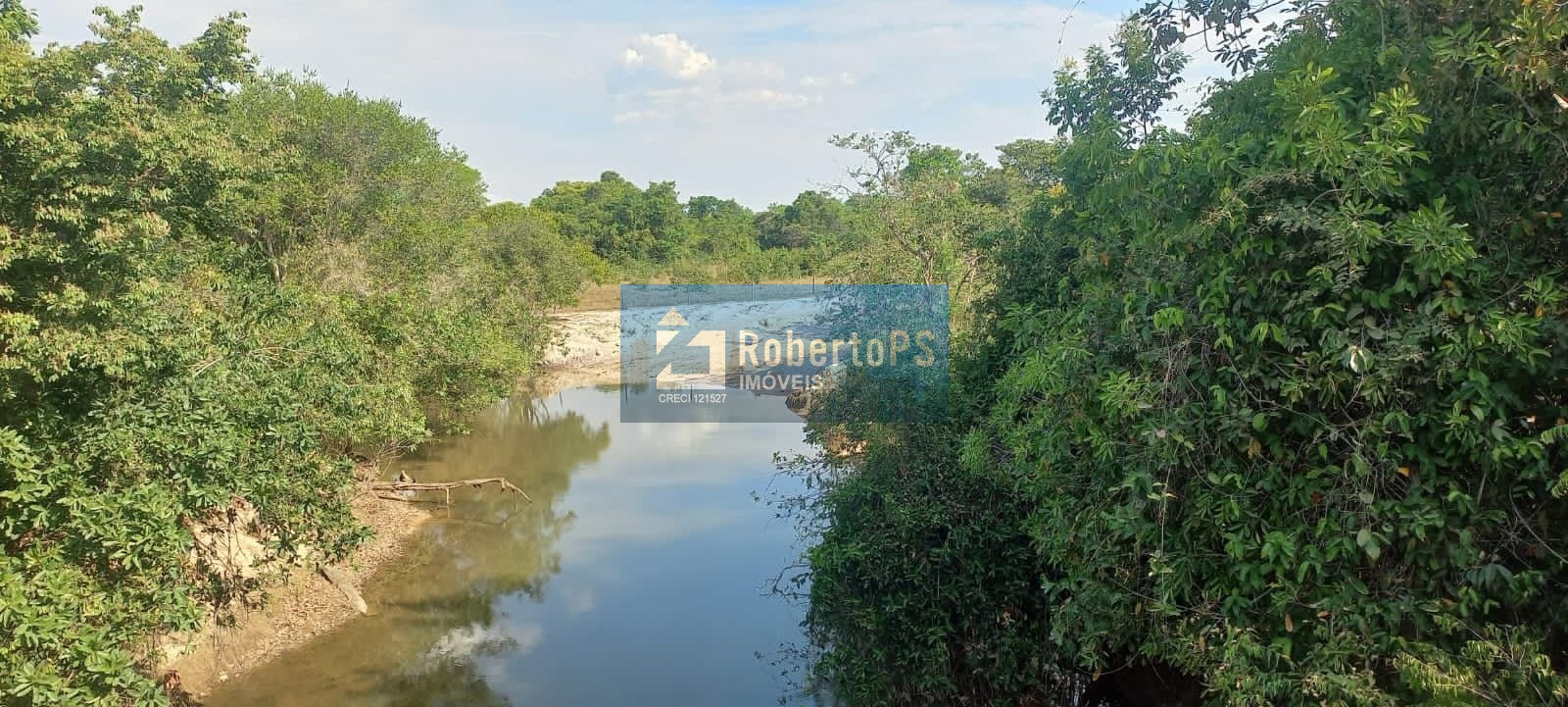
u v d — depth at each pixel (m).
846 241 17.62
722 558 16.22
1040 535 7.32
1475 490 4.54
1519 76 4.27
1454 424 4.22
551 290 36.22
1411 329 4.32
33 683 6.12
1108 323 6.06
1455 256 4.15
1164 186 5.63
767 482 20.69
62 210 6.88
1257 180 4.75
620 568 15.79
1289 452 4.97
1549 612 4.36
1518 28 4.33
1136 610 5.88
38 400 7.44
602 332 42.91
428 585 14.97
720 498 19.75
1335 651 4.57
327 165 20.83
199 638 11.42
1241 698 4.66
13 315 6.59
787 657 12.45
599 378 34.62
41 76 7.27
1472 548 4.32
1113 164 6.68
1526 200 4.68
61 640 6.53
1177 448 5.07
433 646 12.77
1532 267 4.54
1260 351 5.00
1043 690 9.36
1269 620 5.17
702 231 66.88
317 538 10.87
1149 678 9.08
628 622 13.62
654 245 62.41
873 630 8.97
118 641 7.34
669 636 13.11
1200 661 5.25
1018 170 21.72
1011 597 9.05
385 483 18.80
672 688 11.59
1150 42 7.67
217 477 8.07
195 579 9.52
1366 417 4.61
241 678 11.60
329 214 21.11
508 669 12.15
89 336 7.07
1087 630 6.22
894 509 9.08
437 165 27.30
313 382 10.88
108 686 6.99
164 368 7.82
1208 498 5.10
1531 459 4.27
